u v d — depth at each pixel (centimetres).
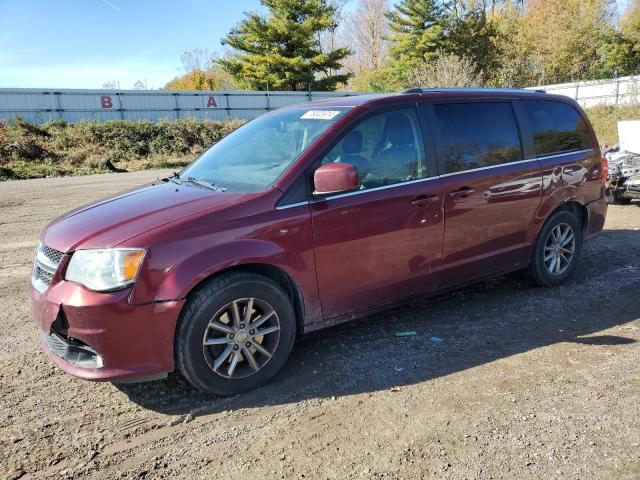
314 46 4712
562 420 300
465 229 429
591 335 412
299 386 346
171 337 307
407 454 275
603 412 307
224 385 330
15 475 265
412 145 404
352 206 364
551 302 483
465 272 442
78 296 295
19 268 653
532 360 373
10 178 2025
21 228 920
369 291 385
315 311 364
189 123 3023
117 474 265
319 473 262
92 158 2453
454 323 441
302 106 443
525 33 5047
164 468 270
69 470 269
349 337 418
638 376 347
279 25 4353
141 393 343
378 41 6588
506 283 536
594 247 665
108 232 310
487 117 455
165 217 319
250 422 308
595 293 503
